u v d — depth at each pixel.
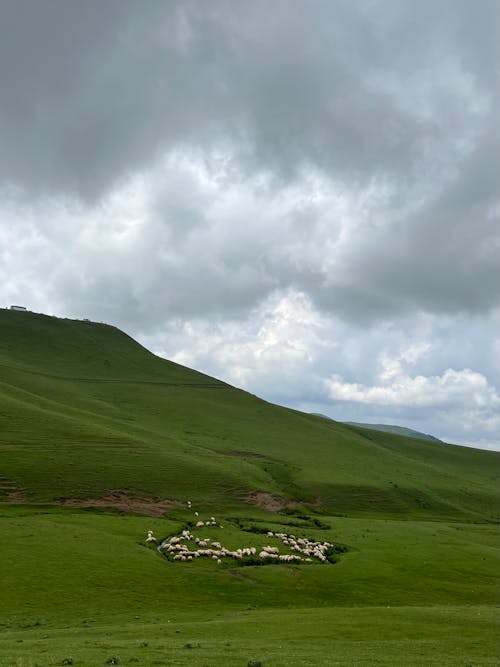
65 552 58.22
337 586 57.59
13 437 108.81
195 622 42.34
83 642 34.16
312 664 28.05
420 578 62.22
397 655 31.78
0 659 28.22
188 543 68.62
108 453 108.62
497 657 32.16
